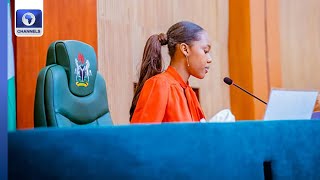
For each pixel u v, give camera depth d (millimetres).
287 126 1475
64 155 1084
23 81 2684
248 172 1338
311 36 4605
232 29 4105
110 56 3211
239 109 4059
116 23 3271
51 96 1813
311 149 1549
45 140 1076
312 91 1995
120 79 3268
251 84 4031
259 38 4121
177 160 1204
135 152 1148
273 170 1413
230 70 4102
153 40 2123
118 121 3244
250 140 1354
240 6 4066
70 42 1947
